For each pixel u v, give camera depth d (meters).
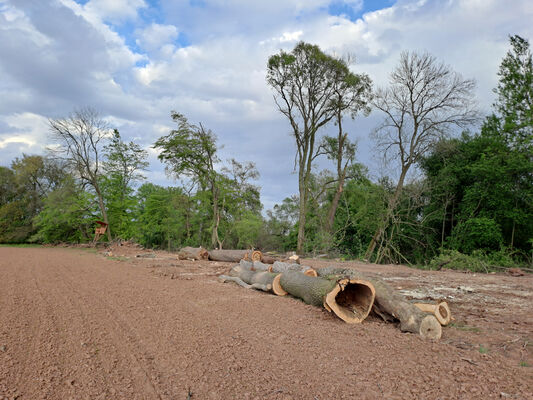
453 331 5.88
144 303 7.43
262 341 5.19
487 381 3.90
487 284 11.38
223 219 38.69
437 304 6.20
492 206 26.00
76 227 42.78
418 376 4.05
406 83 27.73
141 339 5.18
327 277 7.18
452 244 26.81
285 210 47.41
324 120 29.81
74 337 5.18
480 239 24.70
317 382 3.91
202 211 39.19
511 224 25.88
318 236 27.42
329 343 5.14
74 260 17.92
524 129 26.47
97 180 40.59
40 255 21.48
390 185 29.62
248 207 42.09
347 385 3.84
